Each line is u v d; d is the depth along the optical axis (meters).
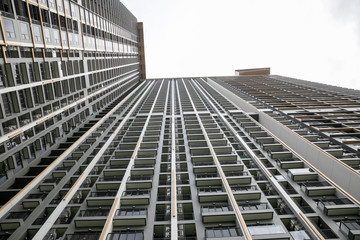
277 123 41.00
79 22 42.00
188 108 59.88
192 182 24.16
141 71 129.12
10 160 25.19
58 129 35.34
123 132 41.38
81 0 43.06
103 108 58.75
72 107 41.38
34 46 27.36
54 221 19.17
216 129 39.50
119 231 18.08
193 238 17.62
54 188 24.31
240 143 33.94
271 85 91.19
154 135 38.25
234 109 57.53
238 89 81.56
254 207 19.97
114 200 20.61
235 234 16.91
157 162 28.53
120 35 75.88
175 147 33.25
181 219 19.66
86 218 18.58
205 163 27.72
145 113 55.59
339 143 31.25
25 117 27.91
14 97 24.84
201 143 33.44
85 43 44.84
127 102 68.81
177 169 26.86
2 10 22.67
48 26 31.00
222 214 18.45
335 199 20.50
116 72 72.38
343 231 17.08
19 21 24.80
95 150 33.81
